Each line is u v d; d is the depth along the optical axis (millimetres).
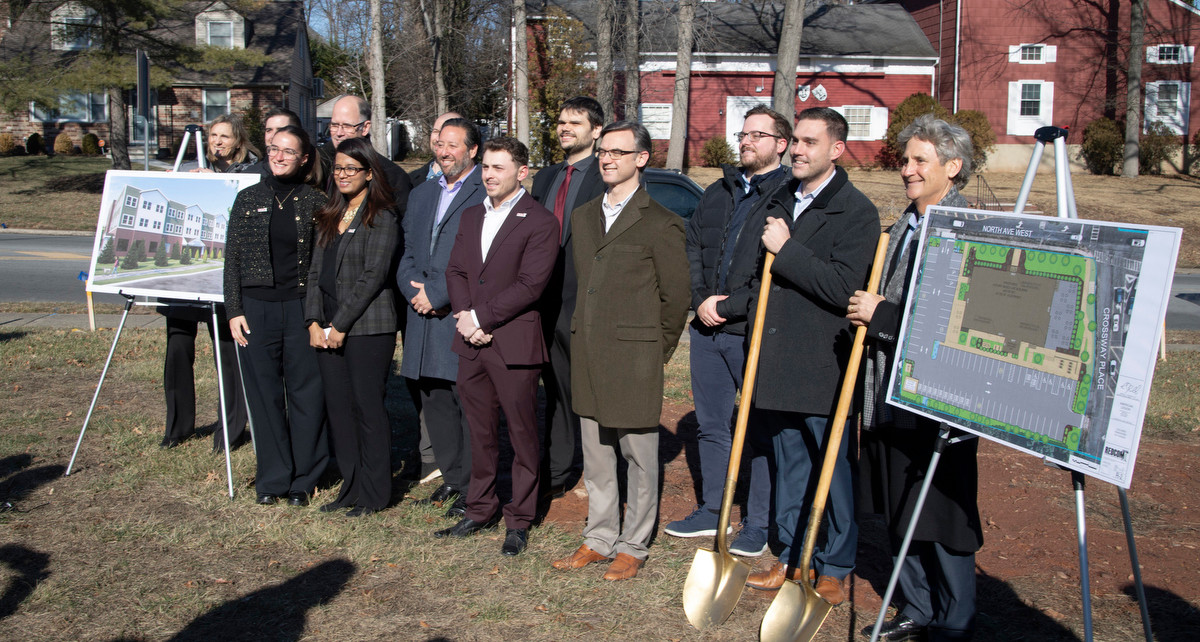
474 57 27203
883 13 30281
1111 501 4902
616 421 3770
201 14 31625
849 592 3828
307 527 4324
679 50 21219
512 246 4051
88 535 4199
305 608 3561
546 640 3354
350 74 32781
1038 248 2604
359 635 3367
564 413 4844
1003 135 28156
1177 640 3375
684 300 3850
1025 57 27812
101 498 4668
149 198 5016
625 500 4996
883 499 3244
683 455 5734
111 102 23109
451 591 3730
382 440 4527
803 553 3270
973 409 2723
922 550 3264
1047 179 26781
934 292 2887
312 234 4586
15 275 12875
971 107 27938
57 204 21578
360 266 4418
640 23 21500
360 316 4406
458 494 4766
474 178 4594
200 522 4391
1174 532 4469
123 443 5535
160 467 5117
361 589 3740
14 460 5188
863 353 3639
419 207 4730
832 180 3676
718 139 26516
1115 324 2389
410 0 24172
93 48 23062
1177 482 5242
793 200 3832
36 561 3922
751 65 27219
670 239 3799
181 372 5500
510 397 4055
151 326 9375
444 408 4734
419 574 3879
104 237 5020
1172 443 6086
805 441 3840
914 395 2902
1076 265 2498
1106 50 27766
